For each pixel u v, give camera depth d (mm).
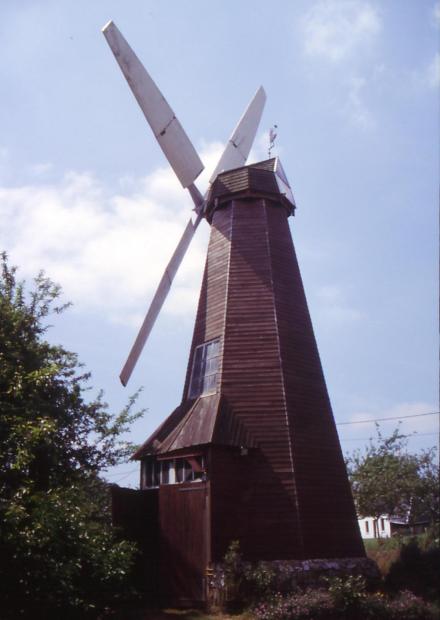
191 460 16703
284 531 16109
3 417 14438
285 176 22172
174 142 21391
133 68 20359
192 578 15750
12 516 12336
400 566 12711
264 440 17016
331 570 15805
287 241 20734
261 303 19000
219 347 18531
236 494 16312
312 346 19312
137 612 15156
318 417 18141
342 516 17203
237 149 23953
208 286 20234
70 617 13125
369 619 13047
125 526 17625
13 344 16828
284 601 14023
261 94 25453
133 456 18531
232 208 20828
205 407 17719
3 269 18609
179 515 16609
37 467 16578
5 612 12602
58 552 12914
